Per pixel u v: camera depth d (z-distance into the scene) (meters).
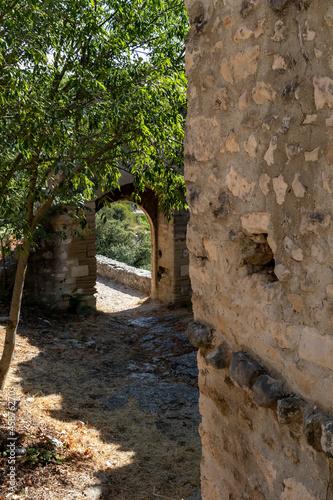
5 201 4.31
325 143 1.56
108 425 5.50
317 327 1.67
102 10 5.00
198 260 2.54
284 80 1.76
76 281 10.09
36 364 6.95
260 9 1.86
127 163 6.11
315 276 1.67
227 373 2.32
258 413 2.07
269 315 1.94
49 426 5.04
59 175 6.00
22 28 4.11
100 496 4.10
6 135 4.21
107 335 9.25
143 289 13.64
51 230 9.74
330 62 1.52
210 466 2.60
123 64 5.25
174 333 9.55
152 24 5.40
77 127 5.04
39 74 4.56
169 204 5.92
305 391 1.73
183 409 6.08
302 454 1.77
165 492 4.27
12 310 5.49
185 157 2.55
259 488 2.09
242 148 2.05
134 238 20.86
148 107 4.81
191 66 2.40
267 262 2.14
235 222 2.16
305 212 1.69
